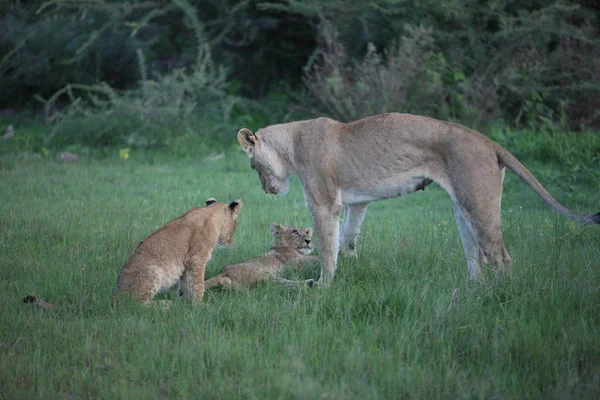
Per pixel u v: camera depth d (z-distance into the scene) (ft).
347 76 87.97
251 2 103.50
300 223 49.06
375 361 26.04
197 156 82.84
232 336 28.94
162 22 106.01
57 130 89.76
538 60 83.71
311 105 91.86
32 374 25.57
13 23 109.81
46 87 112.37
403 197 61.41
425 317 29.73
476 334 28.04
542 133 75.15
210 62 94.73
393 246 40.14
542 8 87.04
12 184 63.41
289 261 38.60
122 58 108.58
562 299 31.01
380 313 30.40
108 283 35.94
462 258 38.47
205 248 34.65
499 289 32.09
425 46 86.07
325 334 28.27
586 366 25.63
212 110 94.22
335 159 36.32
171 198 58.65
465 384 24.45
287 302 32.60
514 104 85.35
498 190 33.65
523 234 42.80
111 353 27.35
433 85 79.71
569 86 81.51
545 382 24.70
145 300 32.63
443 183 34.55
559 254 36.04
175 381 25.25
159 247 33.50
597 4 90.38
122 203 56.29
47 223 48.26
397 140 35.14
